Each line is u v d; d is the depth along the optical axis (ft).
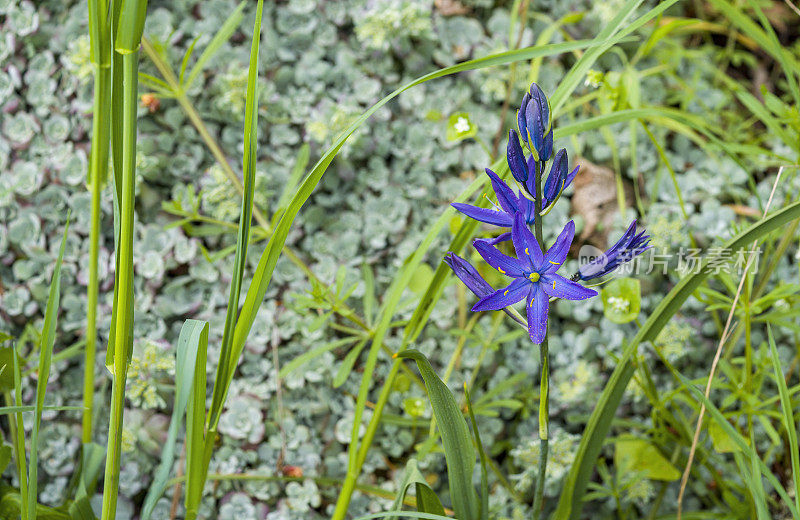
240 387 3.15
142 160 3.10
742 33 3.87
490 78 3.33
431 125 3.31
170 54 3.21
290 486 3.11
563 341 3.26
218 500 3.13
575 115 3.47
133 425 3.10
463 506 2.72
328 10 3.30
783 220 2.65
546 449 2.68
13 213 3.15
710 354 3.27
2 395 3.11
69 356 3.04
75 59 3.06
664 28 3.10
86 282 3.15
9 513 2.84
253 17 3.27
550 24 3.48
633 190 3.35
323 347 3.00
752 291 3.16
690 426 3.16
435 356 3.24
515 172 2.45
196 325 2.60
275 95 3.23
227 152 3.24
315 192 3.26
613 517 3.23
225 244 3.20
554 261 2.44
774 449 3.20
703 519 3.11
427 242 2.81
